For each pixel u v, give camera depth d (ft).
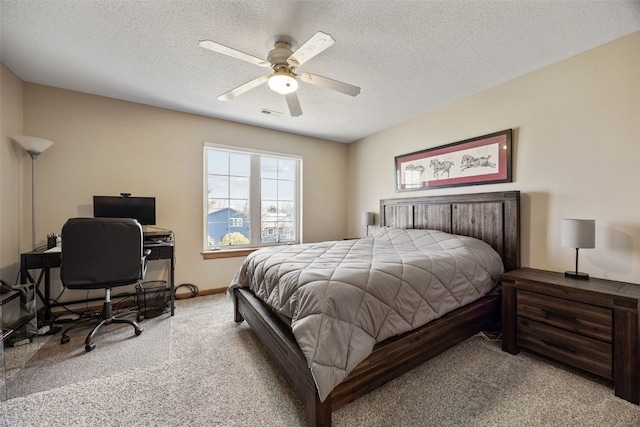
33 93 8.31
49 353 6.42
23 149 8.09
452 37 6.14
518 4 5.15
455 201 9.52
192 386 5.20
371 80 8.16
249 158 12.61
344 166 15.42
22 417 4.41
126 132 9.66
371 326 4.66
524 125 7.92
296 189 14.02
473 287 6.81
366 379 4.57
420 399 4.81
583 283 5.83
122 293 9.57
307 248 8.21
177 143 10.59
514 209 7.92
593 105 6.64
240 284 8.01
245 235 12.52
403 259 6.38
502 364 5.95
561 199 7.20
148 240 9.07
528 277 6.40
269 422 4.31
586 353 5.34
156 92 8.96
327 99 9.53
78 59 7.04
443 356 6.26
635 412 4.50
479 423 4.25
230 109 10.44
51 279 8.63
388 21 5.60
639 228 6.00
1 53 6.76
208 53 6.75
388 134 12.75
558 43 6.41
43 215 8.45
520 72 7.78
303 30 5.87
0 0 4.97
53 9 5.24
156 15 5.42
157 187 10.21
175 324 8.16
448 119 10.02
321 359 3.93
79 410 4.57
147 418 4.38
